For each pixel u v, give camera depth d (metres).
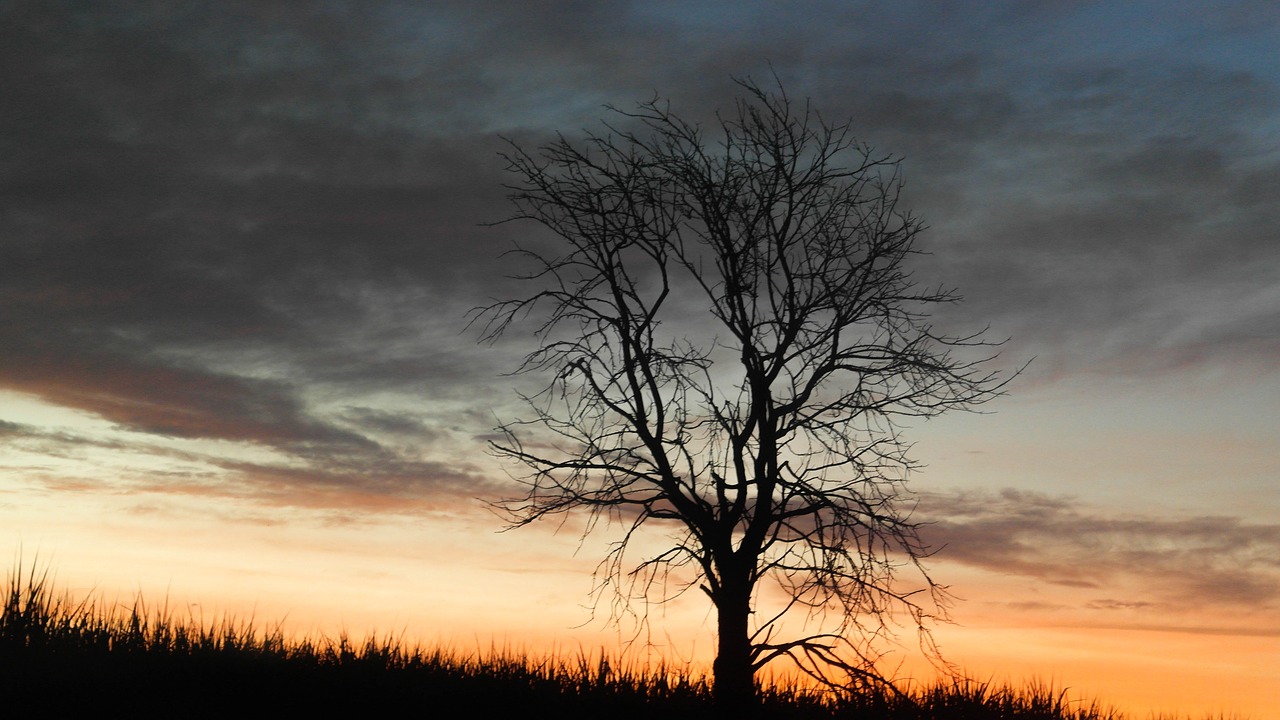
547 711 12.78
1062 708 14.43
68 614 12.90
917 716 13.12
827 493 12.52
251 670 12.70
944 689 13.73
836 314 12.83
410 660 13.65
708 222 12.94
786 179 12.98
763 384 12.68
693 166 13.07
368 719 12.03
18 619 12.39
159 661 12.44
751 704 12.28
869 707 12.62
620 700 13.10
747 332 12.80
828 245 13.06
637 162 13.22
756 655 12.44
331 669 13.03
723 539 12.69
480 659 13.94
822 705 13.10
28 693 11.25
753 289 12.90
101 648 12.43
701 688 13.31
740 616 12.46
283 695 12.23
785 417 12.95
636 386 12.92
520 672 13.65
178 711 11.43
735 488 12.72
